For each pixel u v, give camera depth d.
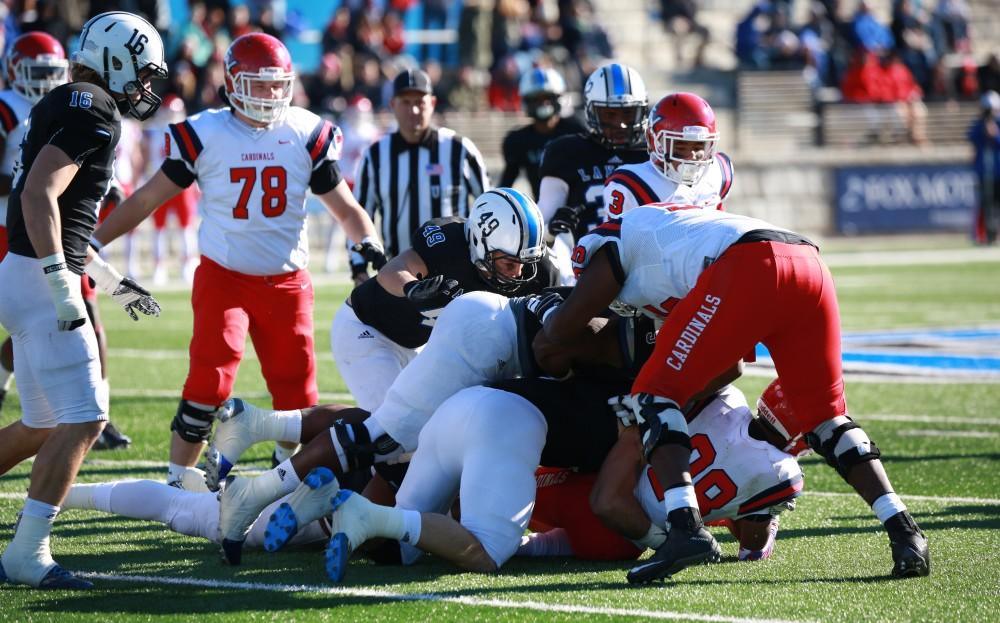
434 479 15.23
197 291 19.36
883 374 32.28
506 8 79.44
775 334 14.55
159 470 20.81
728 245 14.32
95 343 14.54
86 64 15.48
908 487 19.72
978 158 77.38
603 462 15.33
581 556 15.62
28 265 14.41
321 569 14.86
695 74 87.12
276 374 19.89
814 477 20.92
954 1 92.19
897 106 87.00
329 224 71.44
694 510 13.99
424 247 17.69
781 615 12.82
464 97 77.50
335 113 73.12
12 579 14.08
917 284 56.38
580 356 15.47
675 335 14.33
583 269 15.05
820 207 83.31
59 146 14.13
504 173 30.86
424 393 15.45
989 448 22.84
